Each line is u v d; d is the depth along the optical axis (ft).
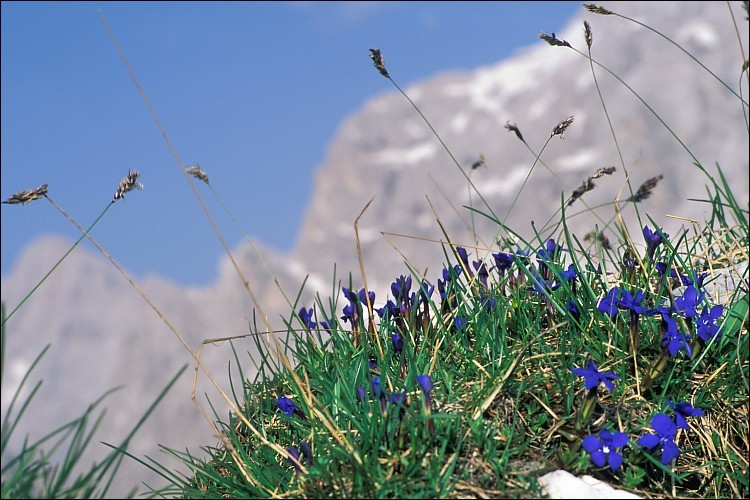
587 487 2.53
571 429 2.64
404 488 2.56
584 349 2.81
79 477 2.53
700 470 2.67
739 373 2.74
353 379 2.81
